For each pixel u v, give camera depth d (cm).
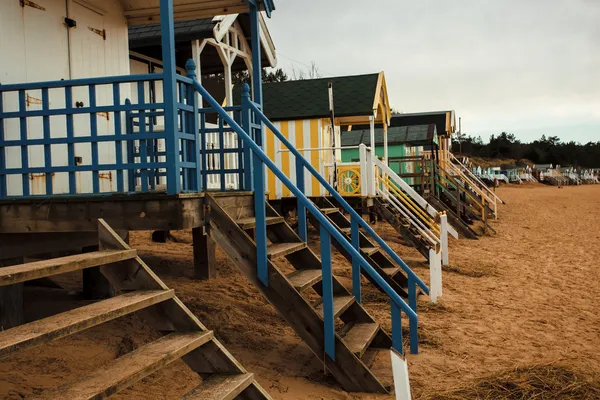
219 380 349
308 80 1562
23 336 270
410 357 598
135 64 1178
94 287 721
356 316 623
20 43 649
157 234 1186
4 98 620
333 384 519
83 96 743
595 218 2309
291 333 662
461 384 519
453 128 2989
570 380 525
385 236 1502
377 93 1471
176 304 368
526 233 1805
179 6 743
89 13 764
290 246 600
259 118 688
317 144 1413
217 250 1118
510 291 938
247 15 1211
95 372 297
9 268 305
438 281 864
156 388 465
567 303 859
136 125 811
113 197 515
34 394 423
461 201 2066
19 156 637
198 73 1112
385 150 1666
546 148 11556
